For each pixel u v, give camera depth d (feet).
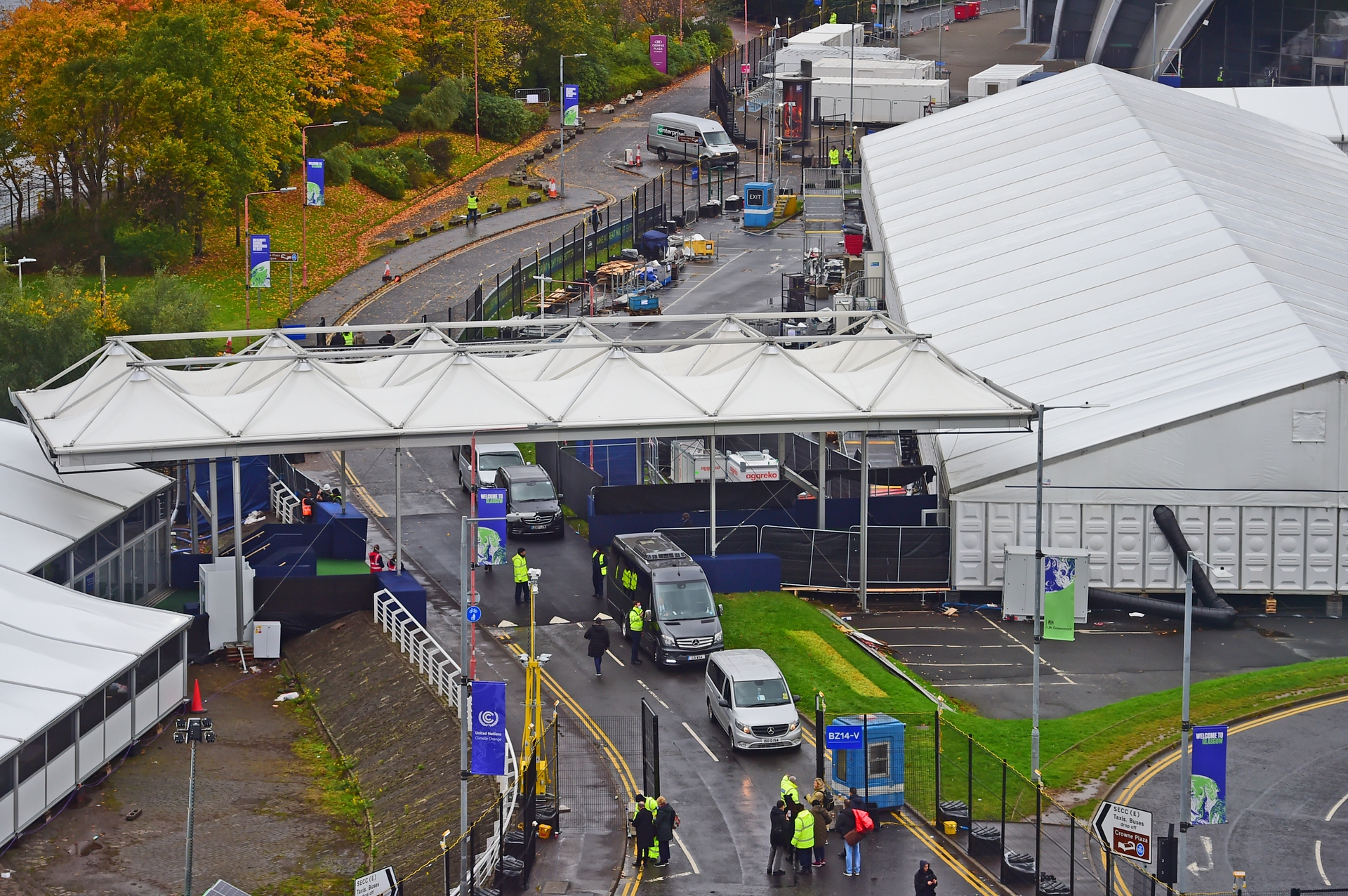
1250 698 488.02
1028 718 476.54
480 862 364.99
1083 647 541.75
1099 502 576.20
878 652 528.63
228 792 431.84
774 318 618.03
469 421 553.23
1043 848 383.65
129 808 417.90
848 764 403.13
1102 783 426.92
